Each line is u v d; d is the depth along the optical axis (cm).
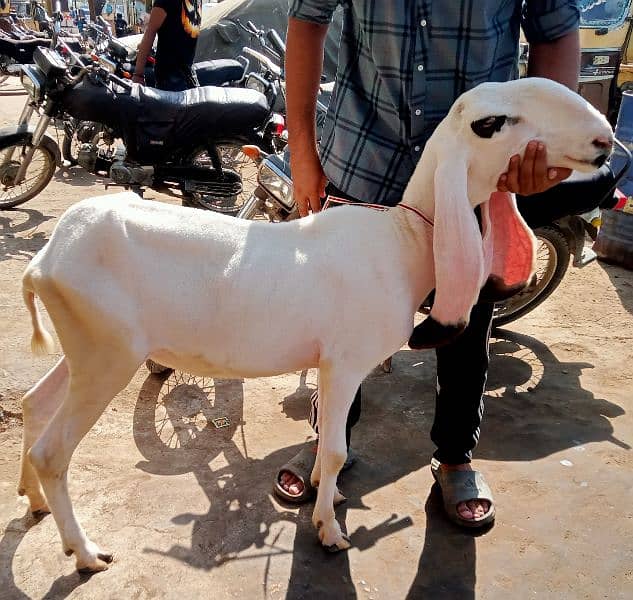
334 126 213
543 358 357
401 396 316
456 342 219
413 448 277
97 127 566
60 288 168
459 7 182
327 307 182
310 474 241
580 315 410
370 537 225
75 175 628
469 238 165
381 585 206
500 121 159
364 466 262
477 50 186
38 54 457
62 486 192
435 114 195
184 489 240
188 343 181
